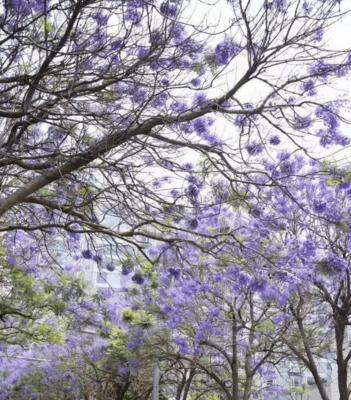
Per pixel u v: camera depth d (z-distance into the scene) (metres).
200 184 8.64
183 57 7.54
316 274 10.31
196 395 21.80
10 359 20.20
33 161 8.27
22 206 9.29
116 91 7.68
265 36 7.07
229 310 16.20
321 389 14.66
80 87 7.61
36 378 20.38
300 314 15.38
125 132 7.22
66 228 8.13
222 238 10.09
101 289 15.29
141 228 10.55
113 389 21.62
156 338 15.91
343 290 14.40
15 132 7.61
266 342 15.98
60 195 8.49
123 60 7.38
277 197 10.66
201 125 8.45
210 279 12.45
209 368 18.09
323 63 7.66
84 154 7.32
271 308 17.38
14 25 7.11
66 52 6.94
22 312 13.49
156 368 16.27
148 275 12.16
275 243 10.39
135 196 8.09
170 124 7.41
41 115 7.70
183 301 14.84
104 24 7.28
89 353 19.30
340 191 11.63
